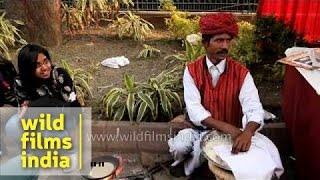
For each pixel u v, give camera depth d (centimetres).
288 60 313
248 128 271
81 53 500
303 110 307
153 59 480
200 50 413
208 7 577
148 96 361
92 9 530
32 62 296
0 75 320
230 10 575
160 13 575
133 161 344
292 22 473
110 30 564
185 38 486
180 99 376
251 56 414
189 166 313
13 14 505
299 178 319
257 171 248
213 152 266
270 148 271
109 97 369
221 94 288
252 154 259
